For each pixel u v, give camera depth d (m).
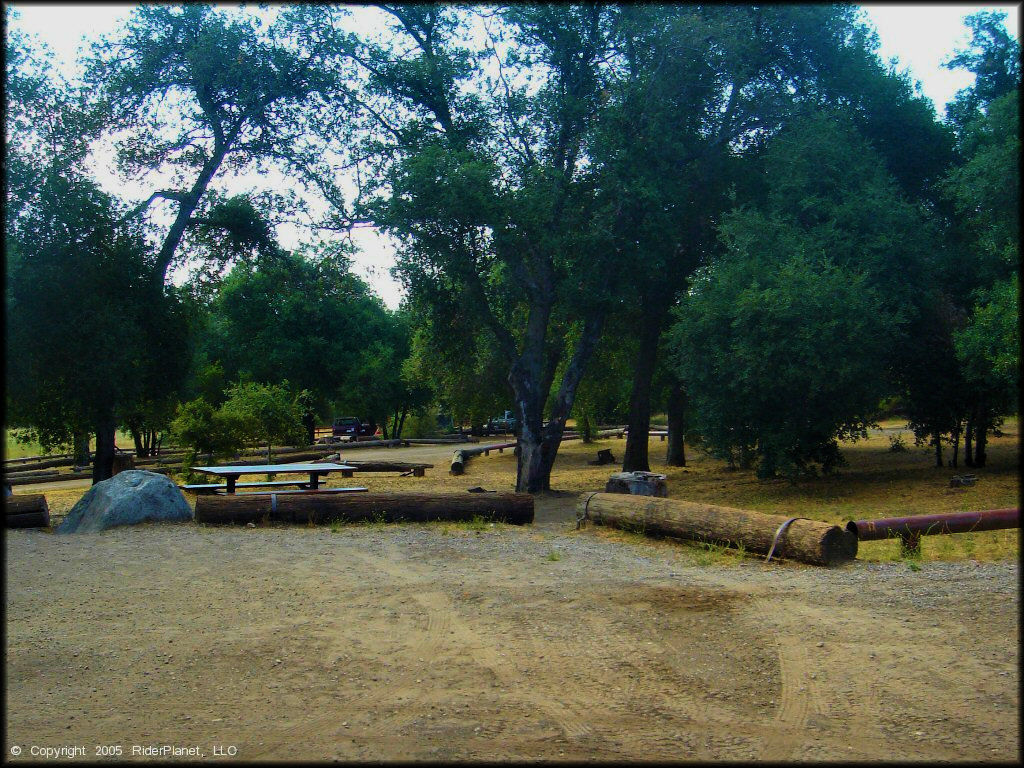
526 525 12.80
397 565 9.00
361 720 4.89
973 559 9.06
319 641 6.32
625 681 5.43
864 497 16.98
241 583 8.24
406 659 5.89
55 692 5.43
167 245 20.19
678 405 31.38
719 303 18.27
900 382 21.66
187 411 21.31
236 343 47.38
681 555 9.59
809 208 19.83
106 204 17.53
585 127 21.22
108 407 17.48
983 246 16.62
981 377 16.80
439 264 20.77
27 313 15.62
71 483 28.95
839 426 19.38
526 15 20.70
